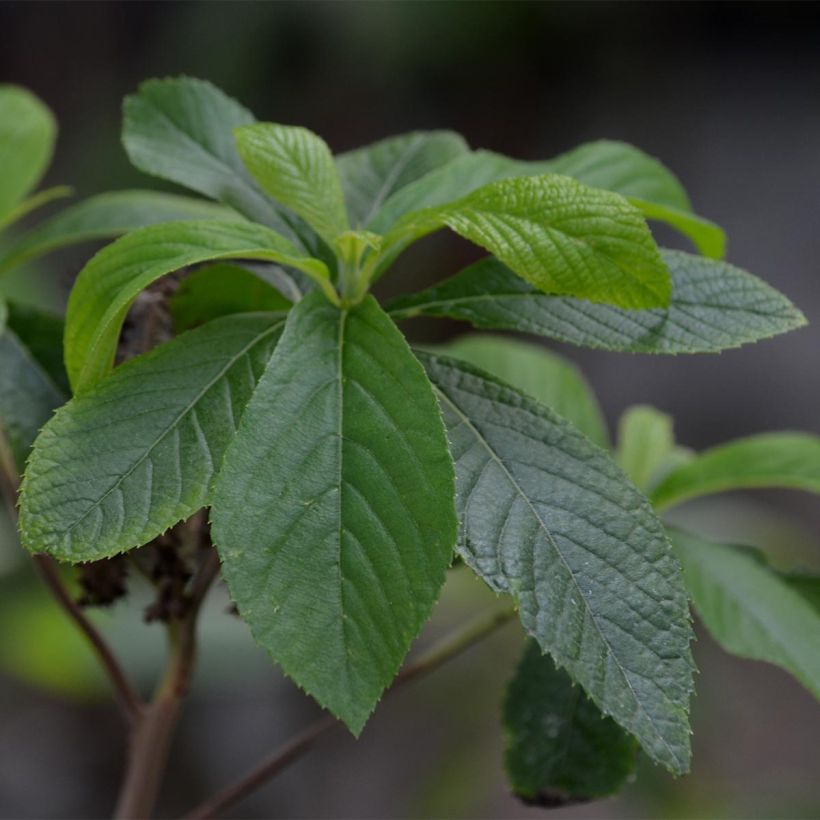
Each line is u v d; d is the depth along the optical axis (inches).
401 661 24.3
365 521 24.6
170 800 63.6
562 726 28.9
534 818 71.1
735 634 27.8
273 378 25.2
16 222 87.2
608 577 25.1
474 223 25.5
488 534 25.1
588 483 25.5
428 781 60.5
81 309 25.6
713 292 26.4
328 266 27.7
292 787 68.1
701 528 53.0
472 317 26.6
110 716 67.4
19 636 48.2
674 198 28.5
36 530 24.7
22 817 62.4
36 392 29.5
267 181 26.5
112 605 29.5
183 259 25.1
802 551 53.2
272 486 24.7
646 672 24.7
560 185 25.5
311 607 24.4
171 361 25.7
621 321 26.3
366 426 25.0
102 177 102.1
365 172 29.2
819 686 27.4
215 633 44.2
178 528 28.3
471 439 25.7
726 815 50.5
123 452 25.1
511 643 58.1
